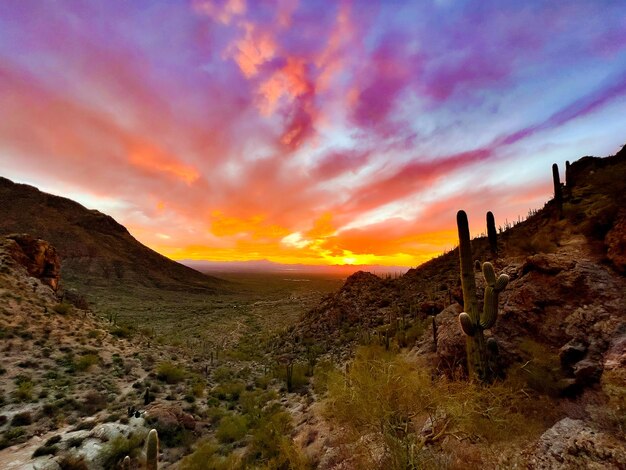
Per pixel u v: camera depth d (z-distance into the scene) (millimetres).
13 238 36031
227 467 11047
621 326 6602
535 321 8289
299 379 21109
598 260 8555
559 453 4375
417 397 5727
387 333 20484
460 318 8188
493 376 7516
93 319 33844
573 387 6227
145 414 15375
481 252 23719
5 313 24172
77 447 11664
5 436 12250
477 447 5270
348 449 6621
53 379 18203
